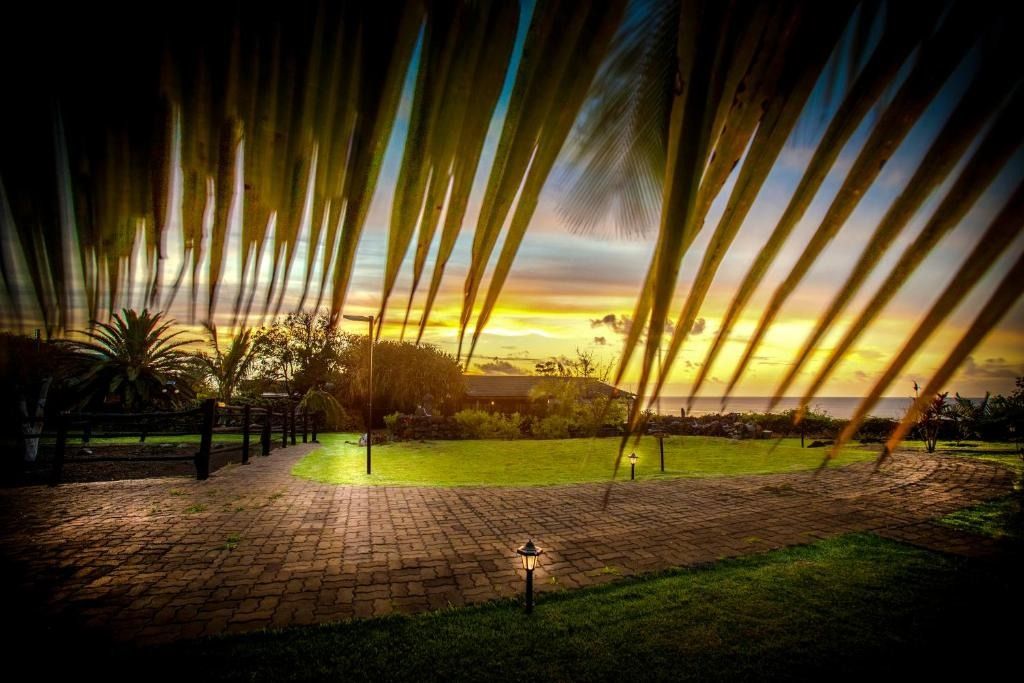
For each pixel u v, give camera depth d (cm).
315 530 622
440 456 1530
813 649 337
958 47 38
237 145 52
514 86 50
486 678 306
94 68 52
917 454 1342
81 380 1570
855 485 910
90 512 696
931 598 412
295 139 51
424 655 329
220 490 856
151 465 1141
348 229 52
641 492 876
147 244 53
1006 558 508
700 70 41
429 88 51
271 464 1221
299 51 52
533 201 49
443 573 478
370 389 1154
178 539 579
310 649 336
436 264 52
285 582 454
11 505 730
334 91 52
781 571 478
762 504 773
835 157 43
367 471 1133
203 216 52
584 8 48
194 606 402
